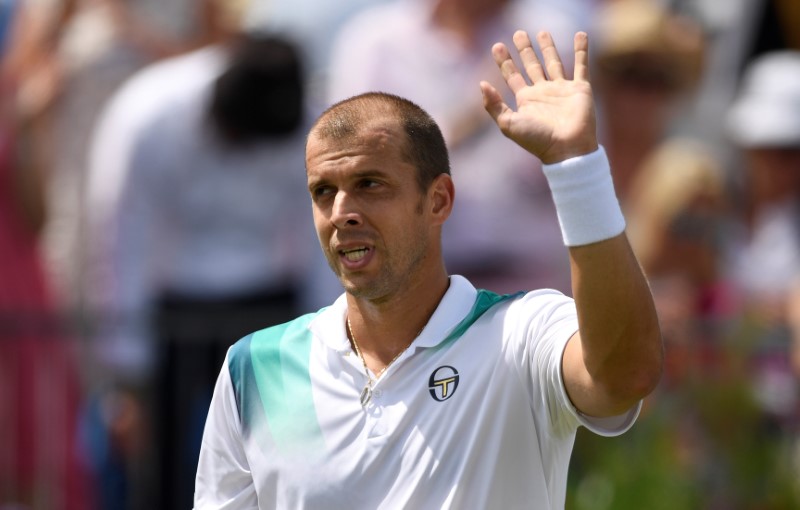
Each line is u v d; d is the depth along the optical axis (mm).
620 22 28891
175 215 25469
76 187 27969
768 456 23172
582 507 22609
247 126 25172
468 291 12773
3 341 24328
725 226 27234
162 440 24406
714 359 23594
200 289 25375
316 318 13109
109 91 28172
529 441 12273
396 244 12289
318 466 12539
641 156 28734
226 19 28750
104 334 24438
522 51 12203
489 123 26250
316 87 28594
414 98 26562
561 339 11914
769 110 29266
